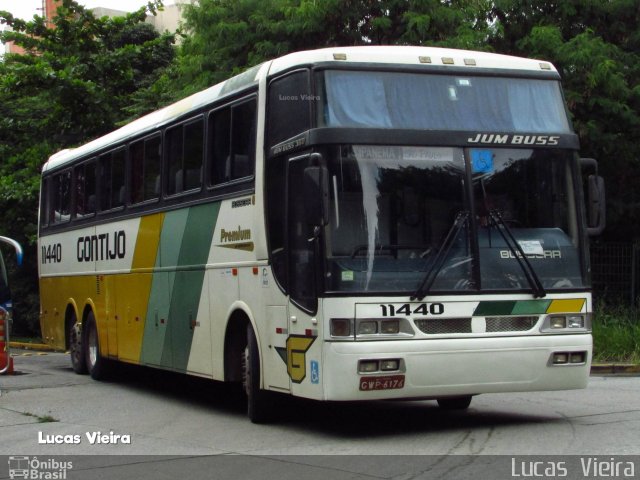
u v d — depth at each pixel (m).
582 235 9.84
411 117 9.57
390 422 10.64
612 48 19.33
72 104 27.17
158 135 13.59
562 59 18.67
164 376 17.00
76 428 10.84
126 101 28.05
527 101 10.03
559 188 9.84
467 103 9.80
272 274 10.08
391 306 9.05
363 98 9.53
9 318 15.61
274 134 10.20
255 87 10.61
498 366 9.29
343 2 19.94
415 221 9.30
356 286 9.03
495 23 19.98
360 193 9.23
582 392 12.93
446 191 9.44
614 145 19.77
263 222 10.25
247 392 10.86
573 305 9.66
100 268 15.98
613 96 19.09
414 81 9.72
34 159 27.52
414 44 19.11
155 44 28.56
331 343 8.99
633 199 21.30
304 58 9.73
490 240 9.47
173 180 12.97
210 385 15.66
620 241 21.73
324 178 9.02
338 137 9.27
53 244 18.81
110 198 15.58
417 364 9.03
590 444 8.75
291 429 10.34
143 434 10.37
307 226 9.36
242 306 10.79
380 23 19.38
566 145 9.93
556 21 20.27
